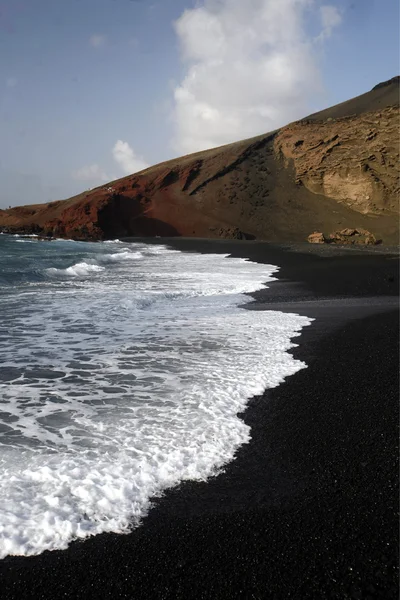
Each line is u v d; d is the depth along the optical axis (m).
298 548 3.14
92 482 3.71
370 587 2.84
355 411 5.33
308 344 8.14
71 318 10.08
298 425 4.94
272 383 6.15
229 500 3.62
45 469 3.86
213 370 6.63
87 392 5.71
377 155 63.19
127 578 2.86
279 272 22.23
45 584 2.80
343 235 56.72
